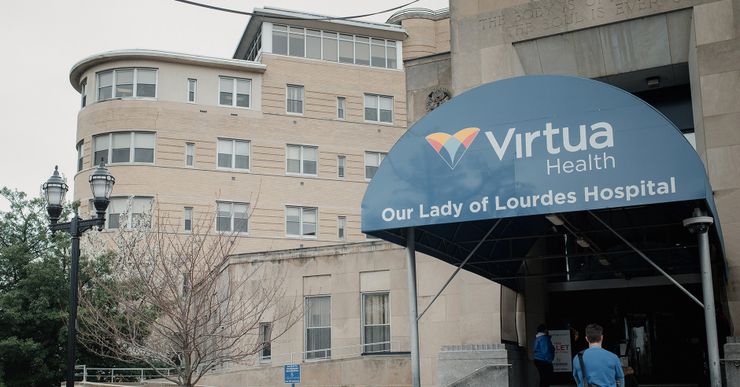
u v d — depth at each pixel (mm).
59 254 27422
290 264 23922
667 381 18688
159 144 42500
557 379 18703
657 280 17688
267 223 43938
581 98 10469
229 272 24531
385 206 11320
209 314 17328
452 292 20062
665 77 16500
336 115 46938
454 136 11094
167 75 43531
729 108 14445
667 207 13594
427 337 20188
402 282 21828
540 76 10805
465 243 13898
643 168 9938
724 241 13883
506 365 15602
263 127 44969
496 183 10703
